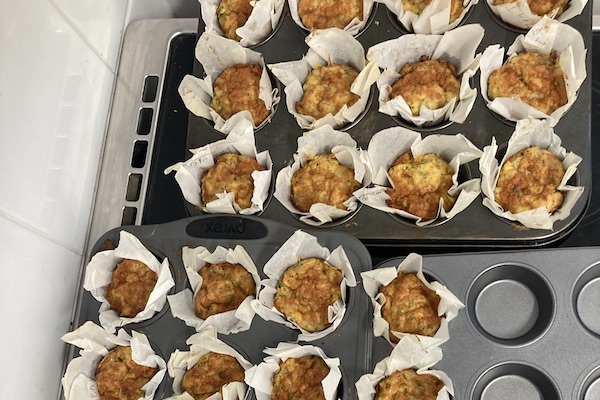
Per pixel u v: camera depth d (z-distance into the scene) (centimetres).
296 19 77
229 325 68
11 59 65
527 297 69
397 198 71
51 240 70
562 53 70
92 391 68
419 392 64
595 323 67
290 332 68
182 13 92
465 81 70
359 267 68
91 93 77
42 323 68
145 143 80
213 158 75
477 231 69
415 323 66
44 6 69
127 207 77
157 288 68
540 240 68
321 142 72
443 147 71
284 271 70
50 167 70
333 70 75
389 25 76
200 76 79
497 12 74
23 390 65
